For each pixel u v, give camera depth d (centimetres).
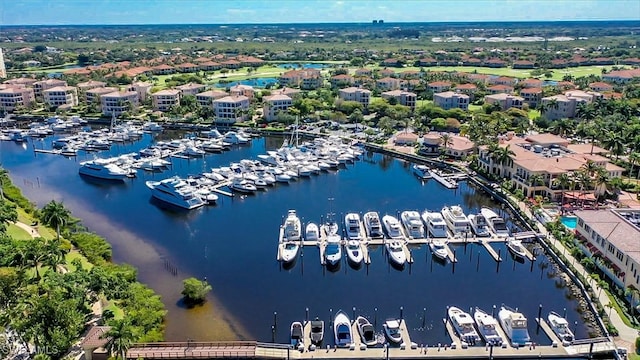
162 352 7756
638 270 8925
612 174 15125
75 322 7675
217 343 8000
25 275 8956
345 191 15788
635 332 8181
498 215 13700
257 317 9012
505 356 7694
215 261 11150
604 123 19125
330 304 9431
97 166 17350
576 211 11600
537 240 11950
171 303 9438
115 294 8819
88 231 12738
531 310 9169
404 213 13288
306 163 17950
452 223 12525
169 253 11544
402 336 8288
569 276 10275
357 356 7725
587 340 7988
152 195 15462
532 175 14300
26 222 12744
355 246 11412
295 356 7744
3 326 7819
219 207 14475
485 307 9275
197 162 19062
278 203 14750
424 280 10325
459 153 18425
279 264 11012
